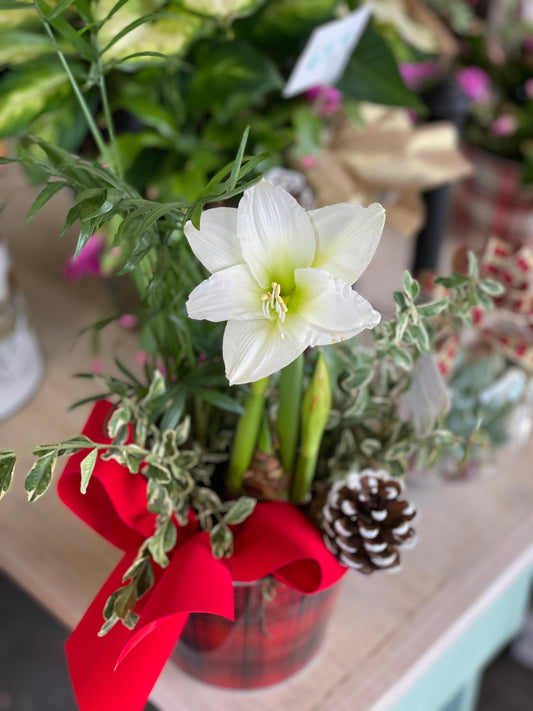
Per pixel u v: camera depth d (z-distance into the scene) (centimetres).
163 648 55
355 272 45
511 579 80
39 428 92
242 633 63
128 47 74
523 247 71
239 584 58
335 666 73
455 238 123
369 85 91
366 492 57
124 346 101
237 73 85
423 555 80
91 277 113
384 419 66
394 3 102
